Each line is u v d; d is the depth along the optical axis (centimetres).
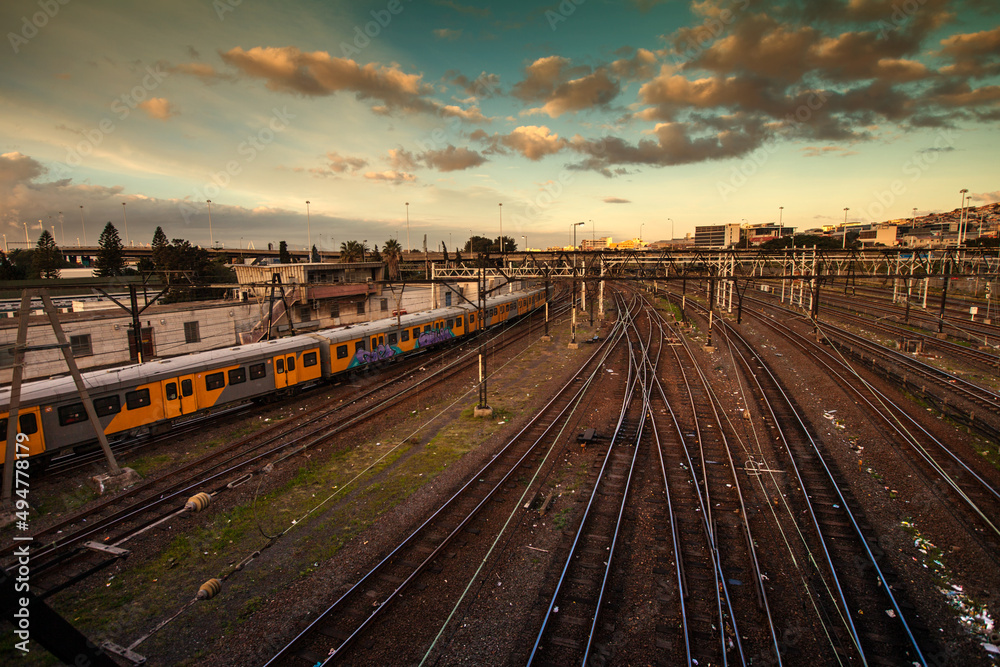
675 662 751
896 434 1631
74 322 2783
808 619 835
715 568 950
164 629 857
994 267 3494
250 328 3712
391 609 884
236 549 1102
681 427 1809
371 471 1491
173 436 1812
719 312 5016
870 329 3766
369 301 4644
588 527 1134
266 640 819
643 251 2111
